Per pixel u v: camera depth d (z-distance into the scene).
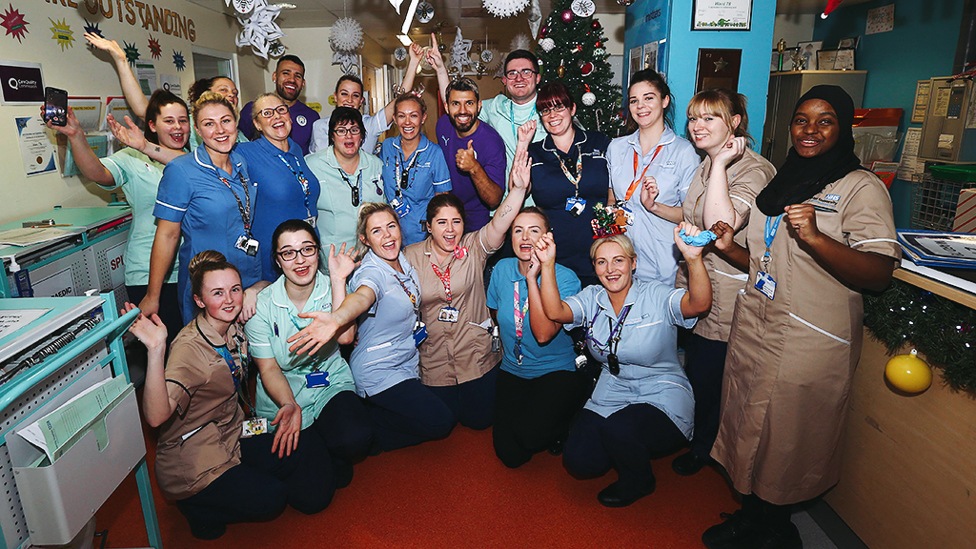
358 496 2.61
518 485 2.67
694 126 2.45
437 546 2.30
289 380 2.62
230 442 2.40
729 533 2.27
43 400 1.64
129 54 4.53
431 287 2.91
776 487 2.06
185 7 5.46
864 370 2.17
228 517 2.36
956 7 5.29
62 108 2.85
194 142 4.00
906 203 5.70
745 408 2.11
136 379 3.61
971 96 4.75
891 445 2.04
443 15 6.88
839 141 1.83
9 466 1.54
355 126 3.21
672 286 2.98
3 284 2.69
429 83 12.69
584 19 4.47
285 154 3.12
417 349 3.08
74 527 1.59
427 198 3.48
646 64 4.10
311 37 7.41
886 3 6.18
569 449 2.55
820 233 1.70
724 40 3.67
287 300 2.50
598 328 2.63
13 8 3.40
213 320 2.25
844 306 1.90
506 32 8.23
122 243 3.70
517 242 2.79
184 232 2.93
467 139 3.42
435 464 2.84
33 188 3.59
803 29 7.35
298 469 2.50
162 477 2.25
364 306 2.41
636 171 3.01
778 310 1.96
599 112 4.58
